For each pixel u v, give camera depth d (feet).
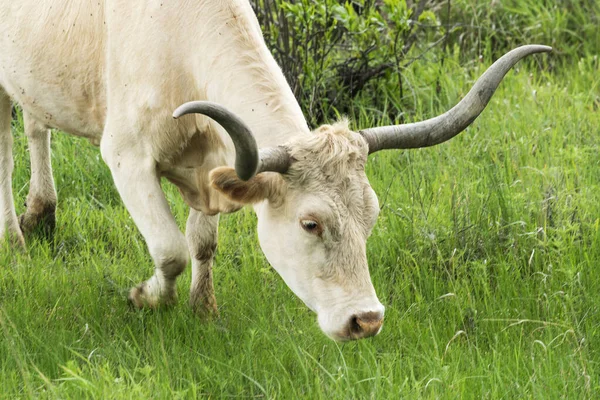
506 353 20.27
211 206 21.62
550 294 22.03
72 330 21.15
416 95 33.12
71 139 30.30
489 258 23.68
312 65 31.37
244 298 22.88
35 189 26.25
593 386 18.85
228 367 19.31
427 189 26.48
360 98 33.30
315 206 17.81
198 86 20.25
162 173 21.67
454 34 37.55
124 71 20.62
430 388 18.83
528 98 32.17
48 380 18.07
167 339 20.70
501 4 38.27
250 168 17.11
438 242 24.13
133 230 26.37
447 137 19.13
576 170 26.40
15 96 24.43
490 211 25.13
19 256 24.36
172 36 20.21
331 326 17.97
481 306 22.17
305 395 18.66
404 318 21.76
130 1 20.62
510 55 19.01
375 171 28.37
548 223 24.04
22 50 23.16
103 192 28.68
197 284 22.70
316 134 18.24
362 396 18.35
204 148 20.95
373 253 24.30
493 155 28.17
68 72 22.29
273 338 20.62
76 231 26.32
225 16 20.07
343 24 32.07
